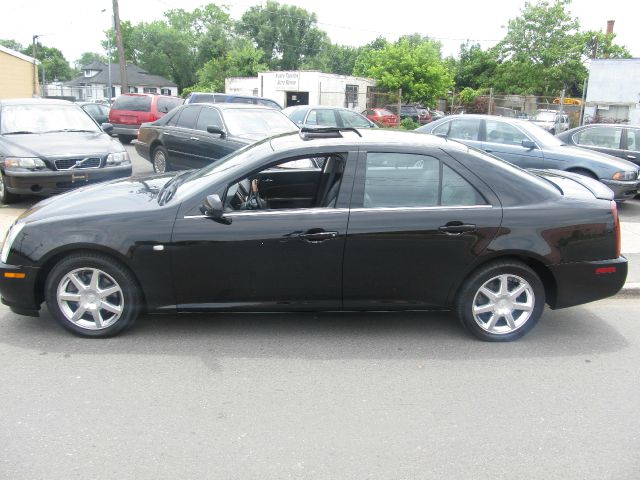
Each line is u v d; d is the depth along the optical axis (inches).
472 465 115.2
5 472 109.1
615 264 172.7
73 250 163.9
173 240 161.8
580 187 185.3
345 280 166.9
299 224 162.7
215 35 2635.3
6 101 364.2
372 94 1300.4
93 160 322.3
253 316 189.9
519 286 172.1
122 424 126.3
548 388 147.9
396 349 168.6
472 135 408.2
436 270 167.2
